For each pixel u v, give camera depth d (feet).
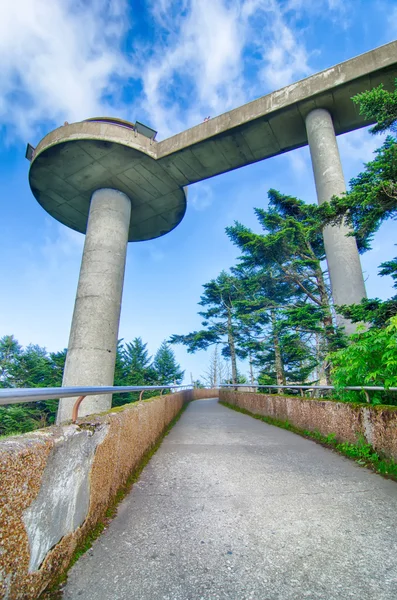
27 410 58.90
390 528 8.10
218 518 8.77
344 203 17.40
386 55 34.35
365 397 16.01
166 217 55.67
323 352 32.96
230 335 70.44
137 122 42.09
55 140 40.34
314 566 6.53
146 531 7.97
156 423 18.03
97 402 34.63
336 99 37.81
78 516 6.84
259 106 39.86
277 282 47.60
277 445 17.60
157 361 108.17
